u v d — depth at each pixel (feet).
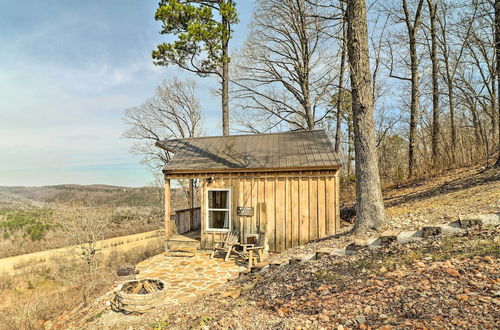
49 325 21.61
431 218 20.03
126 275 25.57
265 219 32.01
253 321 12.12
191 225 43.06
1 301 34.81
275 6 61.62
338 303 11.82
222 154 37.19
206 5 55.06
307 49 62.75
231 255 32.53
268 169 31.73
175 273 26.61
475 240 14.21
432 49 49.96
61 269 41.32
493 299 9.26
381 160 60.54
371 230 21.16
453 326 8.50
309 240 30.42
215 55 54.44
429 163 47.83
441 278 11.51
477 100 56.39
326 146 34.50
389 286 12.12
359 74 22.79
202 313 15.51
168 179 35.70
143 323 16.76
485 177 30.68
